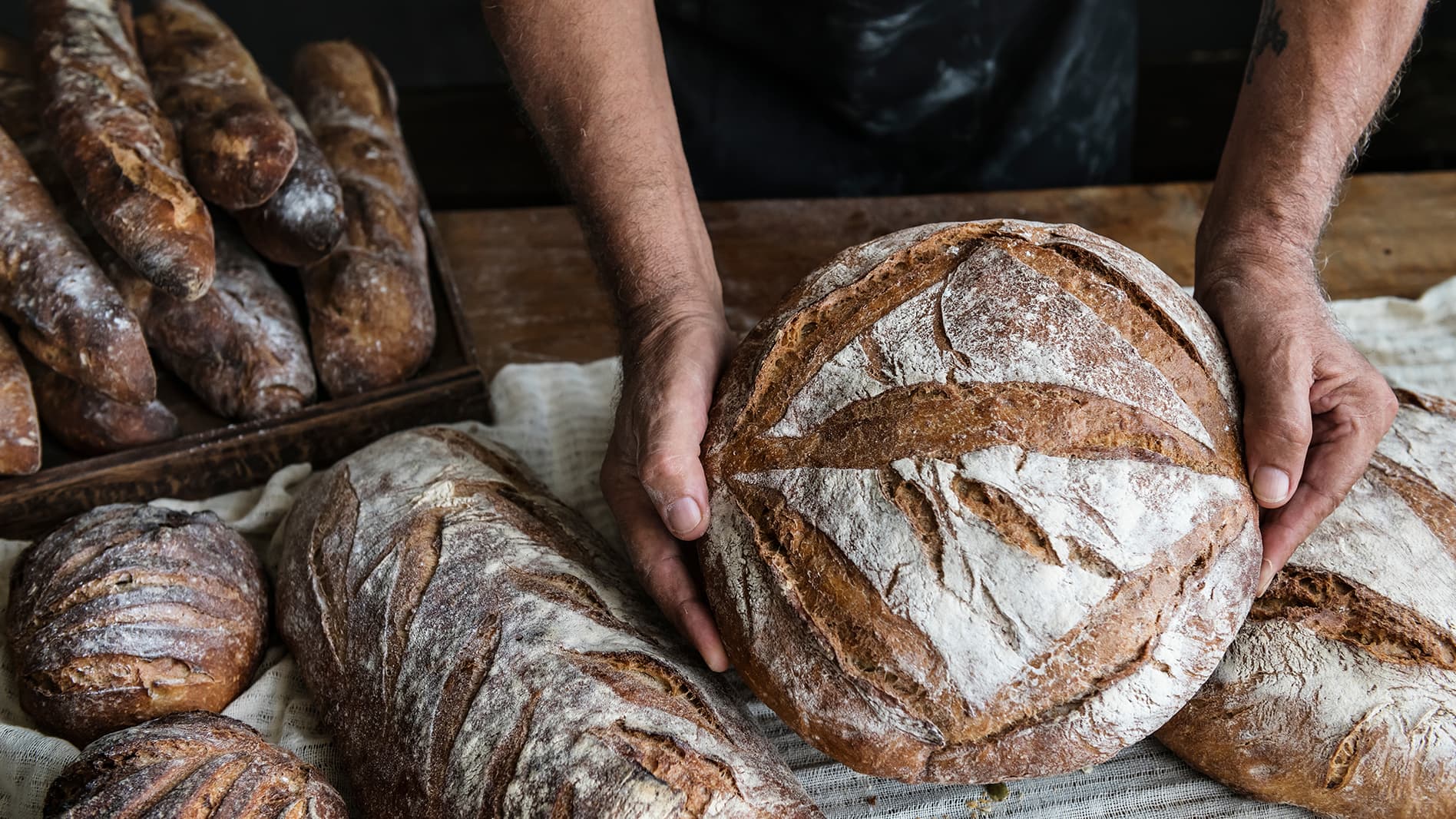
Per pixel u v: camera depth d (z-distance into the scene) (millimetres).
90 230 1064
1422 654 830
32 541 1000
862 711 792
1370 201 1305
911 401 815
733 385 866
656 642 854
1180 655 792
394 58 2094
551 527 918
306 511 944
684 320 907
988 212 1284
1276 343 848
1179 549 796
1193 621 796
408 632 848
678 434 843
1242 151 941
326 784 813
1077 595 781
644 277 938
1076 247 855
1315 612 846
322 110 1216
